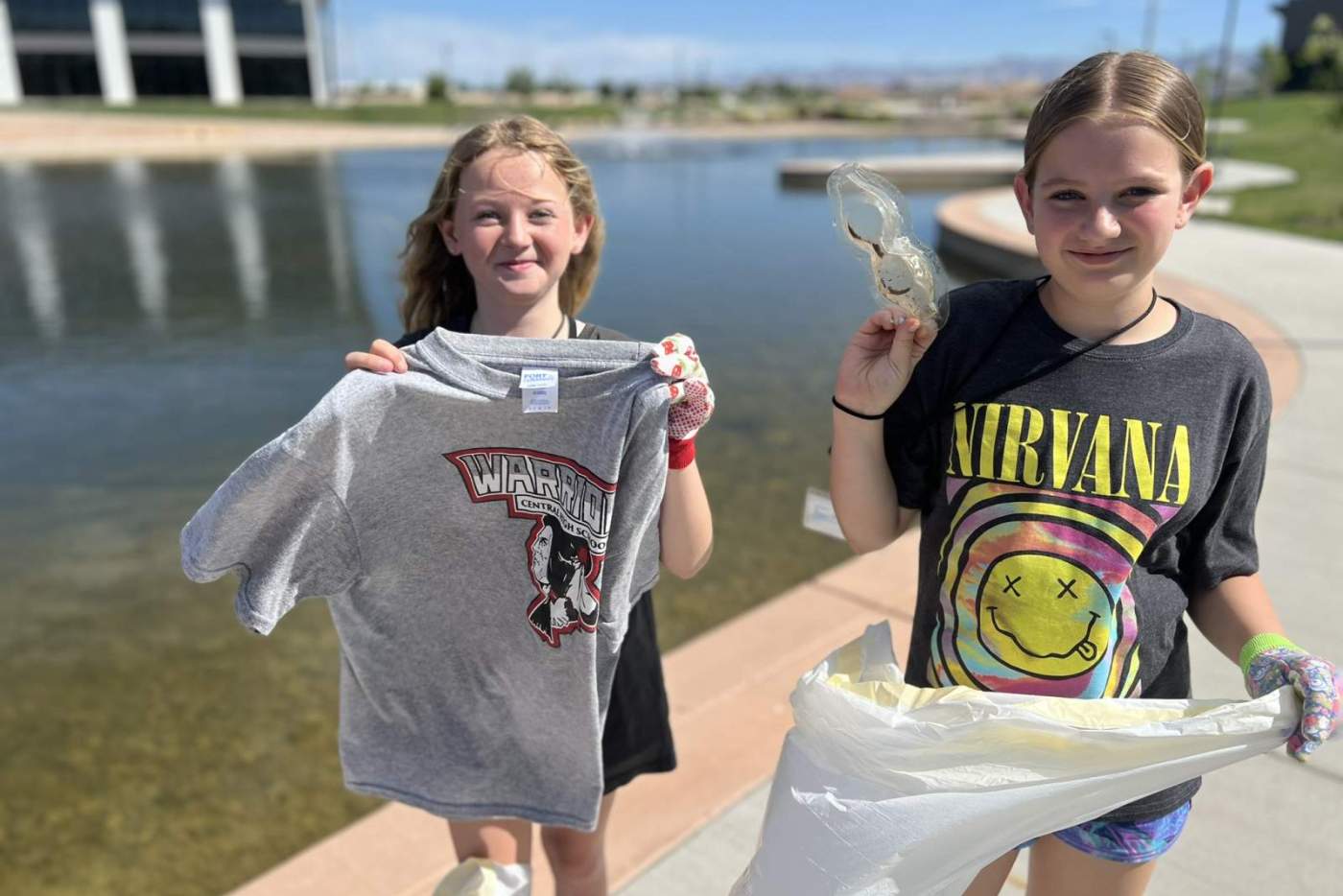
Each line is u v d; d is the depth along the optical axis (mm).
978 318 1515
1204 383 1422
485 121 1776
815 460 5855
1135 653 1478
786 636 3334
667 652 3811
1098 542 1416
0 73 59844
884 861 1421
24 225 17312
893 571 3779
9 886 2707
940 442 1550
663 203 21078
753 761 2717
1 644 3932
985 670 1496
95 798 3062
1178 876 2311
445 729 1826
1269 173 23922
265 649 3924
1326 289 9078
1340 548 3904
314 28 67812
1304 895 2254
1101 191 1331
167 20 63531
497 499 1643
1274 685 1372
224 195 22469
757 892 1514
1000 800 1382
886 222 1383
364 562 1659
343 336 9531
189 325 9945
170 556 4734
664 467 1600
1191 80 1364
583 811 1843
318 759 3264
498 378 1565
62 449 6270
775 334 9125
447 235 1846
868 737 1419
